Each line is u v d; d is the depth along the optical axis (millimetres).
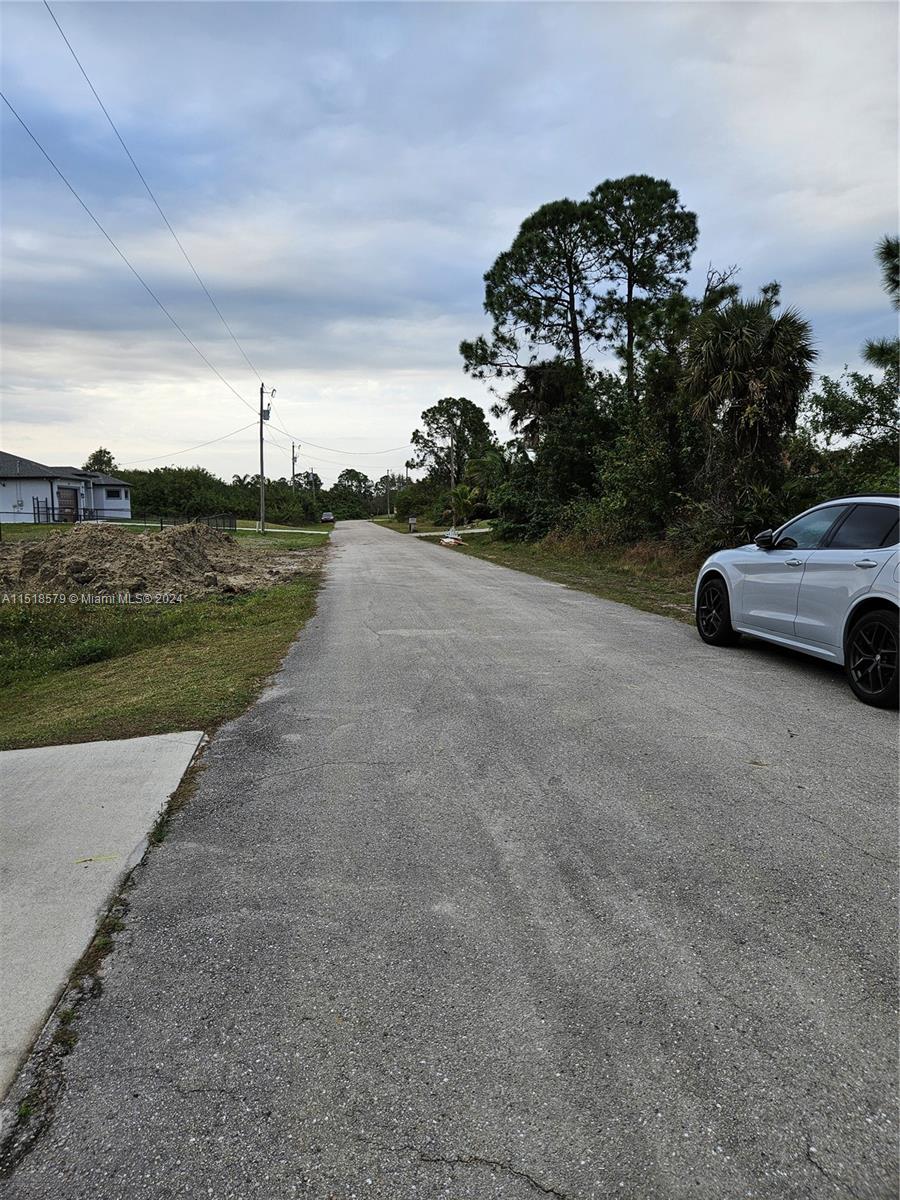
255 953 2754
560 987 2514
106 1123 2018
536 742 5008
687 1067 2150
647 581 15922
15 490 46719
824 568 6457
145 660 8836
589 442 28062
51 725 6031
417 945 2773
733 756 4680
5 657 10508
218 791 4309
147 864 3455
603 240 29906
